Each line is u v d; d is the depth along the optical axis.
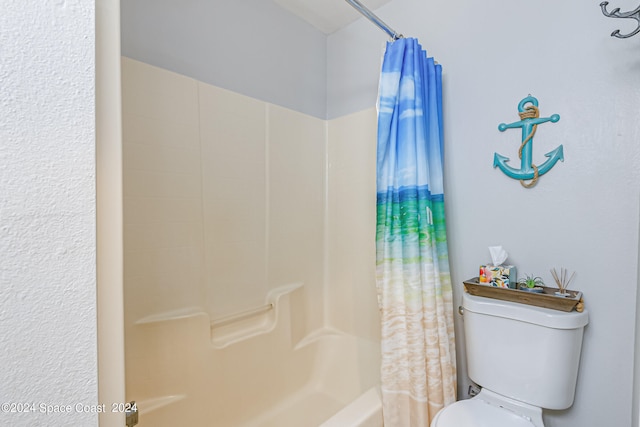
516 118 1.25
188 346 1.28
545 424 1.18
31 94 0.34
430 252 1.18
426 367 1.15
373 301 1.72
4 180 0.33
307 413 1.60
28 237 0.34
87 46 0.38
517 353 1.06
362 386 1.65
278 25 1.74
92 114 0.39
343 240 1.88
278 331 1.62
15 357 0.34
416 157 1.19
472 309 1.16
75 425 0.38
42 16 0.35
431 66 1.31
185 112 1.32
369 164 1.74
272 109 1.67
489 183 1.32
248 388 1.47
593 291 1.08
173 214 1.29
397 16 1.63
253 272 1.58
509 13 1.26
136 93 1.19
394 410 1.15
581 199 1.10
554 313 1.00
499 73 1.29
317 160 1.92
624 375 1.03
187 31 1.37
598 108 1.07
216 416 1.35
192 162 1.35
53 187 0.36
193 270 1.35
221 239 1.46
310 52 1.91
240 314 1.51
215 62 1.47
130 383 1.14
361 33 1.82
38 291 0.35
